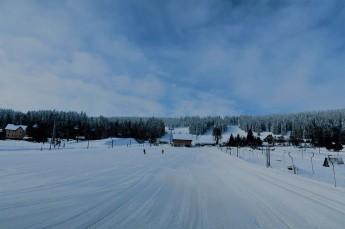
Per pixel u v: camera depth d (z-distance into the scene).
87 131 100.69
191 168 15.68
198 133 171.38
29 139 78.38
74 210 5.22
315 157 33.34
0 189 7.35
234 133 168.75
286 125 143.00
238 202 6.33
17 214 4.88
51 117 119.06
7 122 109.00
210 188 8.33
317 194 7.07
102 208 5.42
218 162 21.48
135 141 98.25
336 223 4.76
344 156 36.38
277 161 25.55
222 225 4.56
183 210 5.46
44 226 4.25
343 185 10.95
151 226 4.40
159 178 10.51
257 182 9.60
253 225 4.60
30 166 14.05
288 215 5.22
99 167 14.51
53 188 7.62
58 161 18.03
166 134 154.62
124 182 9.09
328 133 75.12
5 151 29.89
